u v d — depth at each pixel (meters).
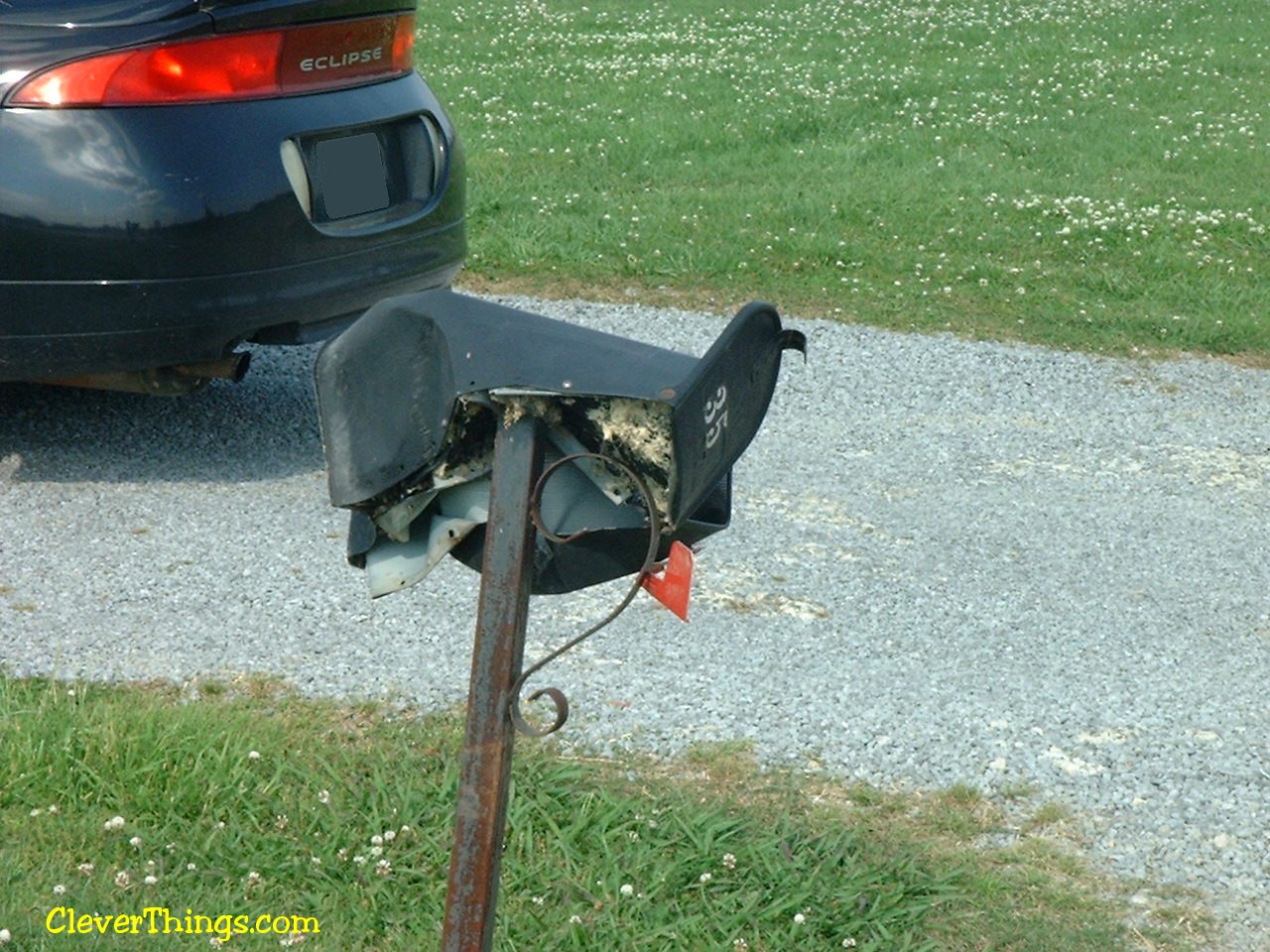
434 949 2.86
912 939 2.97
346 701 3.74
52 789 3.21
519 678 1.89
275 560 4.55
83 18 4.57
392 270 5.22
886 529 5.07
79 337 4.63
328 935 2.88
